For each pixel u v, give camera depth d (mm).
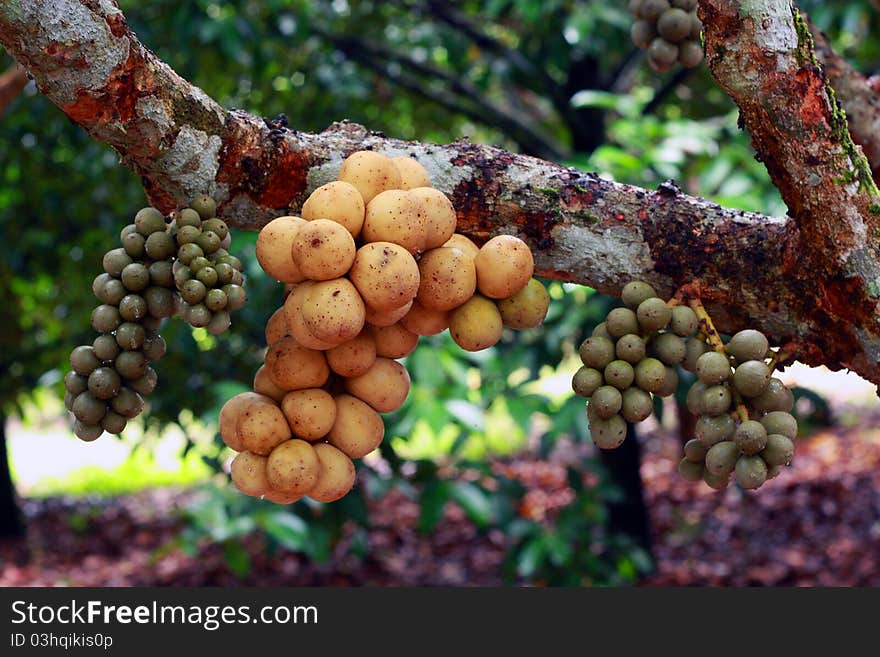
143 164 1340
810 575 5453
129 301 1271
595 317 3484
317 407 1199
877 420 9375
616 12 4133
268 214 1408
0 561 6422
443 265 1186
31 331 5531
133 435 9969
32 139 4637
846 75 1995
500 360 3912
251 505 3914
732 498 7188
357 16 5266
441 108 5613
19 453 10562
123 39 1234
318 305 1107
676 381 1271
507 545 6273
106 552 6695
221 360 4527
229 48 3865
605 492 4367
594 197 1394
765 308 1360
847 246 1267
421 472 4059
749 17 1204
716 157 3645
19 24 1170
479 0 5051
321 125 4844
